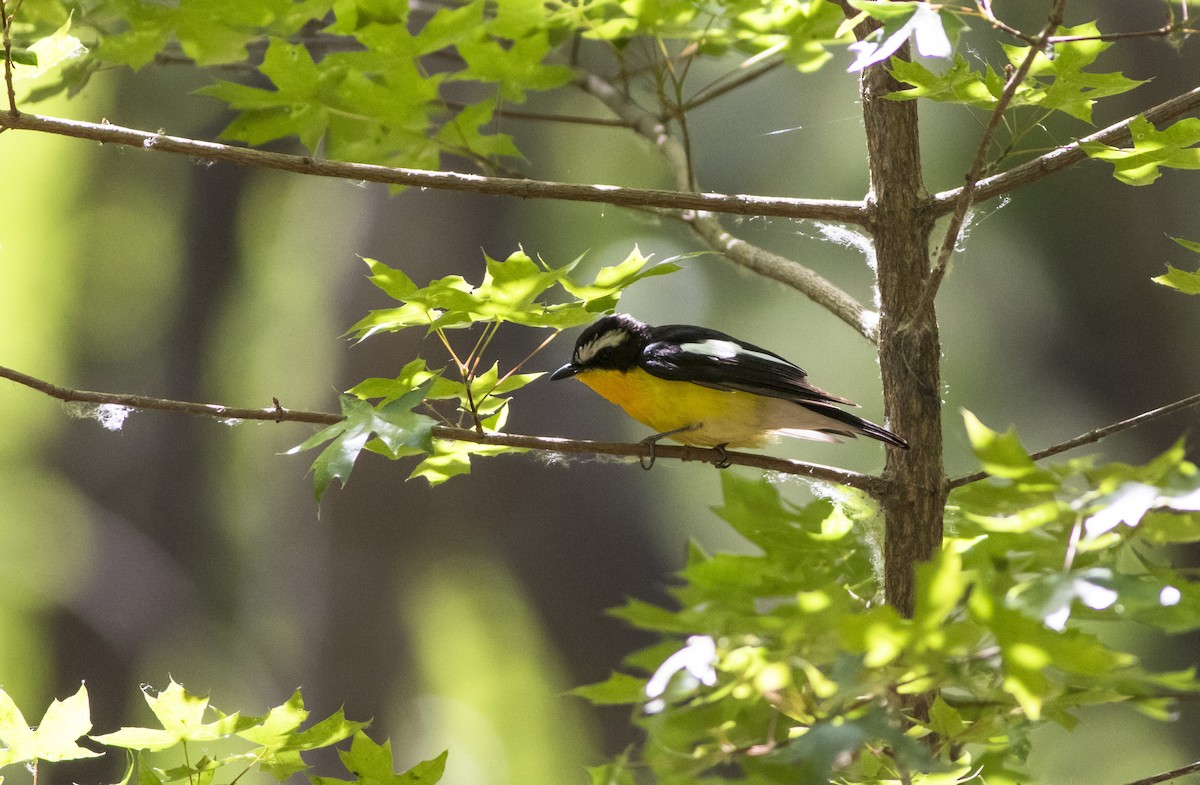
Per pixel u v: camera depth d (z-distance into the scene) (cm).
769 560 596
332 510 1570
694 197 590
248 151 552
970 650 414
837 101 1583
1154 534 408
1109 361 1469
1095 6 1372
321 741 486
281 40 693
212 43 730
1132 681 461
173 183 1817
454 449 599
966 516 567
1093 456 439
